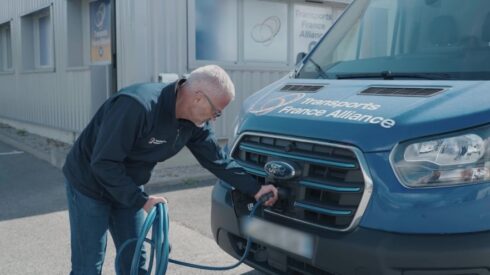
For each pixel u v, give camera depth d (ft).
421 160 8.72
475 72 10.78
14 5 43.68
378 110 9.68
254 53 30.76
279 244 10.36
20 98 44.60
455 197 8.43
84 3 34.60
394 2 13.78
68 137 36.78
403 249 8.50
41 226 19.02
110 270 15.14
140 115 8.85
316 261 9.63
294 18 32.22
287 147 10.34
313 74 13.52
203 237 17.58
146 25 26.27
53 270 15.05
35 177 27.17
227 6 29.40
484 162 8.47
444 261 8.34
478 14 12.05
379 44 13.26
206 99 8.91
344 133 9.48
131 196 9.22
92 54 34.17
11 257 15.98
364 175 9.00
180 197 22.67
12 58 45.73
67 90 35.65
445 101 9.27
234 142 11.78
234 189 11.47
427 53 12.05
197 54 28.55
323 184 9.61
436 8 12.85
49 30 39.91
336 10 34.04
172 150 9.86
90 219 10.05
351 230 9.11
